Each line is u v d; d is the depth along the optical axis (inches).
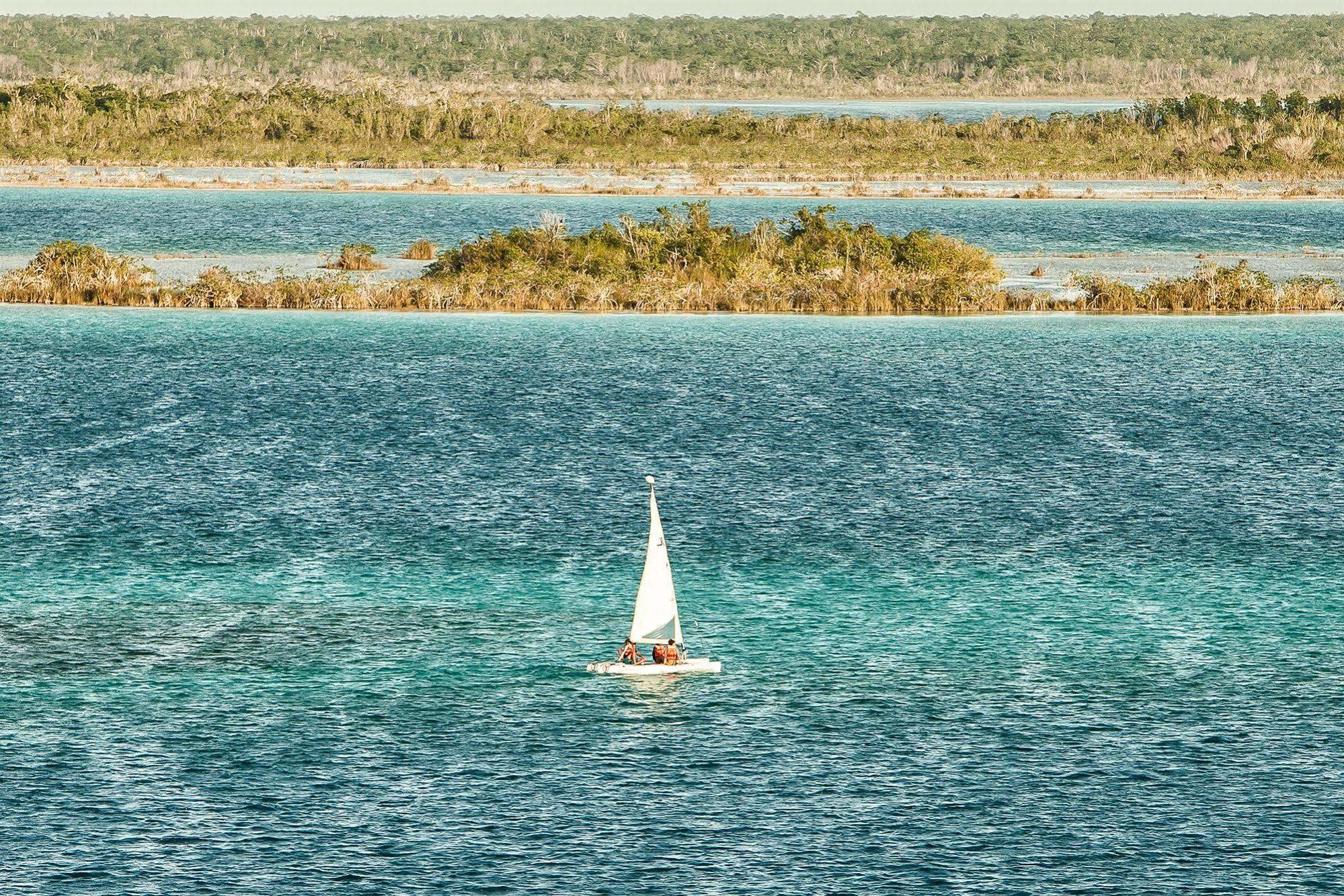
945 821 6038.4
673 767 6456.7
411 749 6589.6
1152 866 5718.5
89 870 5659.5
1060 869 5703.7
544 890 5565.9
